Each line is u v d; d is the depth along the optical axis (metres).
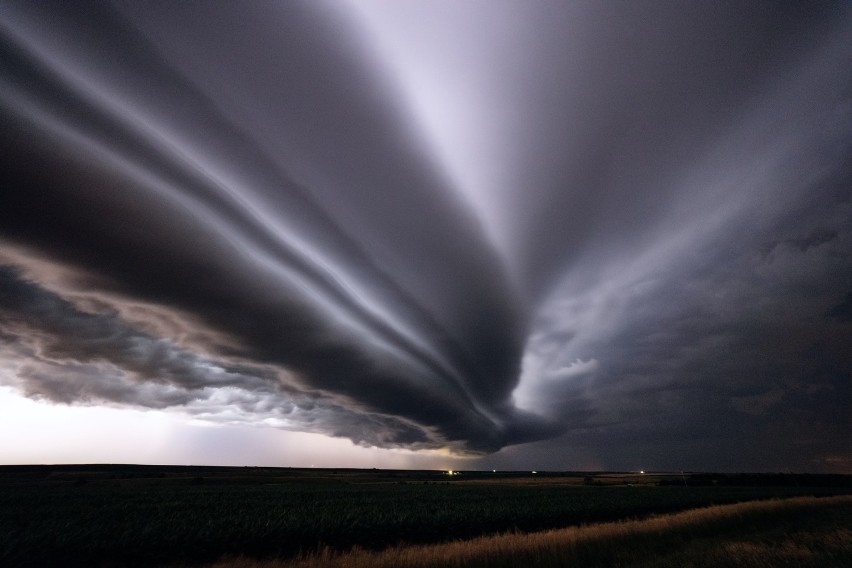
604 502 37.12
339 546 20.39
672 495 47.56
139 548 17.77
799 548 15.27
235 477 90.00
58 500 33.66
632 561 13.52
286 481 78.88
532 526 26.72
